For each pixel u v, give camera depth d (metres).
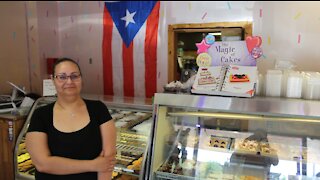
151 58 3.69
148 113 2.38
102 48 3.98
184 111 1.98
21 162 2.48
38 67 3.75
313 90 1.77
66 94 1.61
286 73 1.93
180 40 3.74
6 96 2.96
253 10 3.19
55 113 1.64
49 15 3.97
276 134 1.94
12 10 3.33
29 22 3.59
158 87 3.69
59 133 1.58
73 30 4.14
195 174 1.92
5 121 2.52
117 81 3.94
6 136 2.53
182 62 2.94
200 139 2.07
